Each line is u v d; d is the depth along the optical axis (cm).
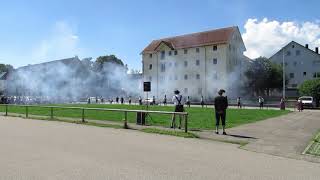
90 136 1403
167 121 2097
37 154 985
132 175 744
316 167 855
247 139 1344
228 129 1694
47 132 1541
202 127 1781
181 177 730
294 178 739
